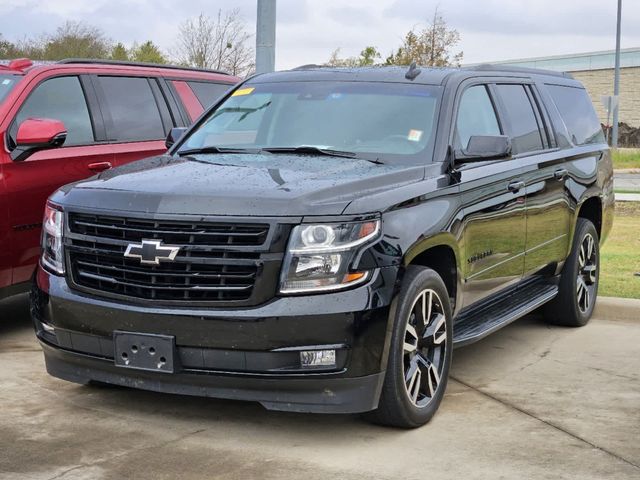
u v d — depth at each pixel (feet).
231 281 13.97
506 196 18.88
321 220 13.96
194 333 13.94
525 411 16.65
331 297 13.83
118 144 23.41
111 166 22.88
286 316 13.66
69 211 15.26
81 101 22.91
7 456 13.82
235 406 16.51
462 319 19.13
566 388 18.19
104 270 14.84
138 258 14.26
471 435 15.28
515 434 15.37
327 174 15.56
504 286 19.70
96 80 23.54
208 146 18.80
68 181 21.67
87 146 22.53
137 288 14.40
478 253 17.76
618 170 92.79
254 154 17.83
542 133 22.15
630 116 188.75
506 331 23.29
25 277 20.76
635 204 51.85
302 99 19.26
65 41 120.26
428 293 15.56
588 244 24.11
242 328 13.73
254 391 14.06
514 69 22.36
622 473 13.73
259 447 14.49
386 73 19.66
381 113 18.31
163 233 14.21
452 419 16.11
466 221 17.04
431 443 14.84
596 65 193.06
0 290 20.21
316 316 13.70
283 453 14.25
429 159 17.16
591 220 25.31
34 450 14.11
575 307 23.35
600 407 16.97
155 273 14.20
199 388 14.28
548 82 23.76
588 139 25.14
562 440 15.12
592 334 23.09
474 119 19.16
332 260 13.89
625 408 16.93
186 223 14.10
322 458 14.07
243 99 19.98
